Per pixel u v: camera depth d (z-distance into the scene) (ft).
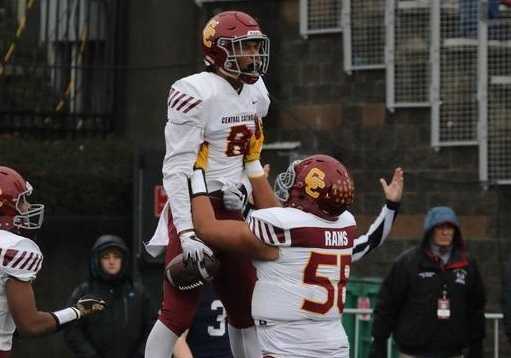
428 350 109.60
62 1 160.66
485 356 137.69
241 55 71.97
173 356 95.09
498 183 143.23
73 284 150.10
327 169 70.28
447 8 143.84
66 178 150.61
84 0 161.38
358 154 147.84
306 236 69.62
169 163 72.13
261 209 73.97
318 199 70.03
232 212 74.59
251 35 71.92
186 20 157.48
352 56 148.46
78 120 160.15
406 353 110.52
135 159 150.10
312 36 150.20
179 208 71.56
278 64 152.05
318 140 149.48
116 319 105.91
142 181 150.00
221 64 72.59
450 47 144.05
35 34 159.84
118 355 105.91
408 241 145.38
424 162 145.48
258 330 70.79
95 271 106.01
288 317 69.72
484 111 142.10
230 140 73.82
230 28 71.97
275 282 69.92
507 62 143.13
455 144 143.95
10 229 75.82
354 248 80.74
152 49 159.63
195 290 73.92
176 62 157.89
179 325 74.08
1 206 74.95
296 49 151.23
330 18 150.20
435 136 144.25
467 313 110.32
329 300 70.18
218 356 96.37
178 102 72.13
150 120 159.22
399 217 146.00
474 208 144.05
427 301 108.78
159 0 159.22
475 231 143.95
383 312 110.42
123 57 161.58
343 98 148.87
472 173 144.05
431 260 108.88
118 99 161.07
